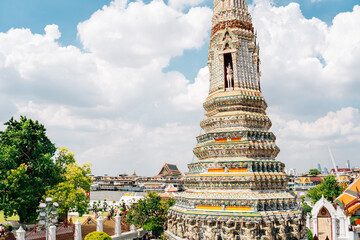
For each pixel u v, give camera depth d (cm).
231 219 4166
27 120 6072
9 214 5372
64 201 6034
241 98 5178
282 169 5225
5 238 4566
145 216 6166
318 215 6925
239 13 5741
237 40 5466
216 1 6097
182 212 4578
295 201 4859
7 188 5328
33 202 5638
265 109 5759
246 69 5538
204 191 4684
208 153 4969
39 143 5953
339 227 6756
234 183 4503
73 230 5450
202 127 5619
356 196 6925
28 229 5816
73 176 6284
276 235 4203
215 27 5869
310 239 5594
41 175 5931
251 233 4088
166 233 5091
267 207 4347
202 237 4312
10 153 5541
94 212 9150
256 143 4884
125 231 6153
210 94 5797
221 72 5522
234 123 5088
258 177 4478
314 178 19088
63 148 6938
